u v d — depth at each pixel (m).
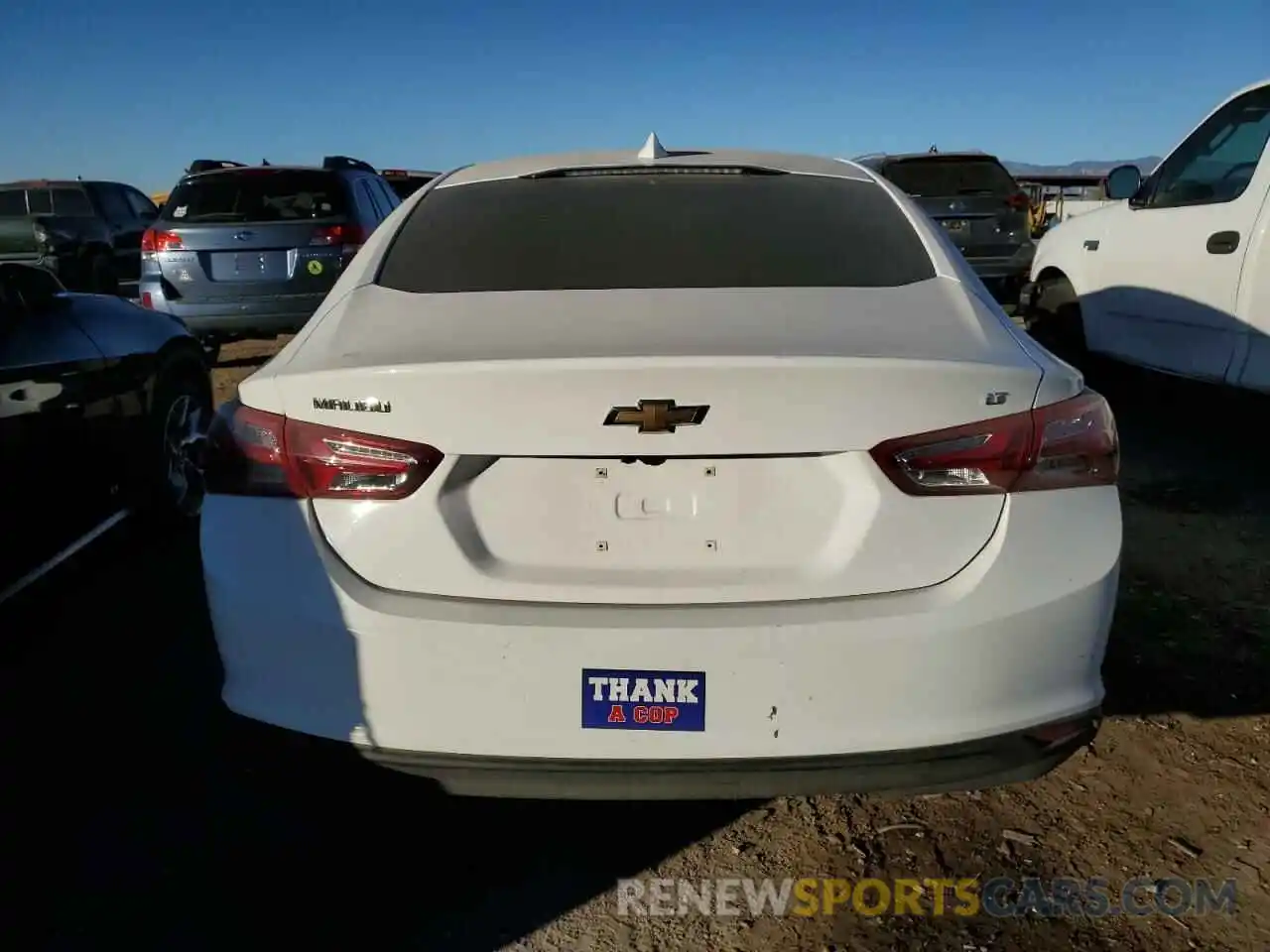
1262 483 4.88
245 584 2.01
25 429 3.31
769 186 2.87
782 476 1.92
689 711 1.89
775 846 2.46
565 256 2.51
